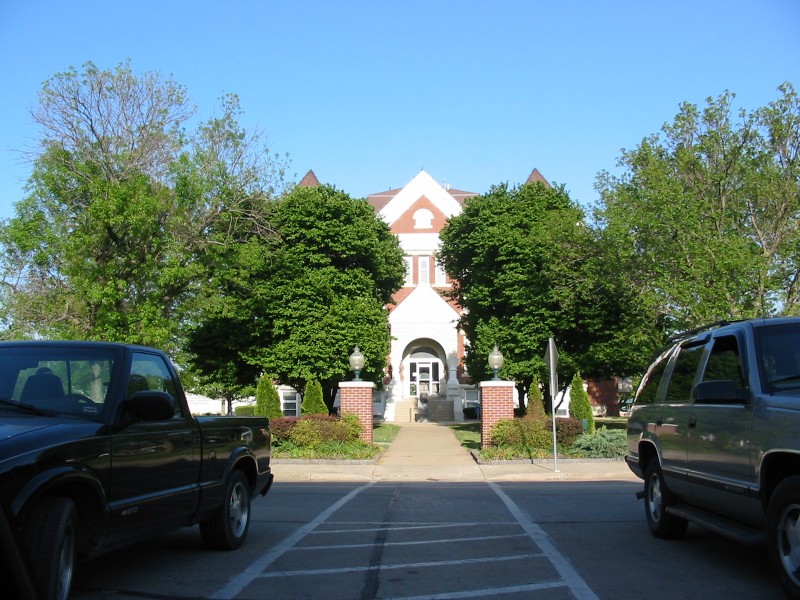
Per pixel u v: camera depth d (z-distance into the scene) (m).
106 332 22.69
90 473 5.22
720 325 7.69
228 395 39.56
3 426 5.08
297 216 32.81
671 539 8.47
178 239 24.16
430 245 53.88
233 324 31.53
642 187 24.33
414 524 9.91
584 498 12.87
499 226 33.56
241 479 8.27
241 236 28.84
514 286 32.28
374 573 6.91
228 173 26.09
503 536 8.88
